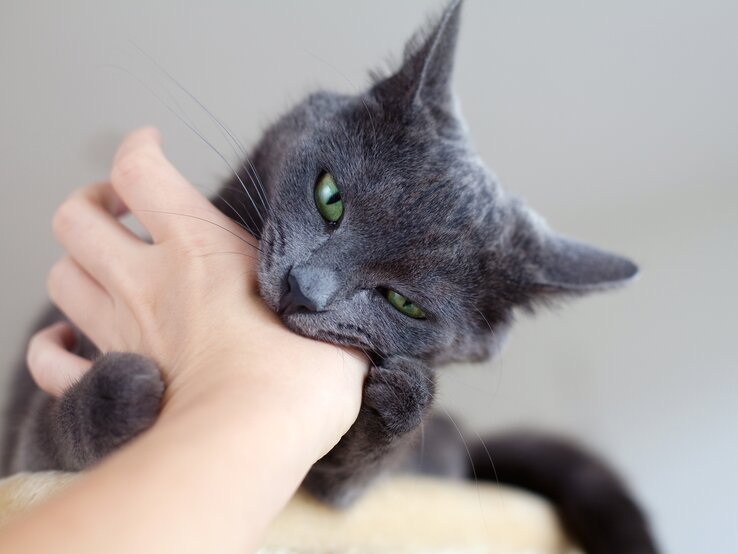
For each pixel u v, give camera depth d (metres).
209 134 0.35
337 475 0.22
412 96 0.22
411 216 0.21
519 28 0.33
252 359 0.14
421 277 0.21
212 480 0.10
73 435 0.17
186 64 0.34
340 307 0.20
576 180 0.37
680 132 0.34
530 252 0.23
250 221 0.23
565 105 0.34
